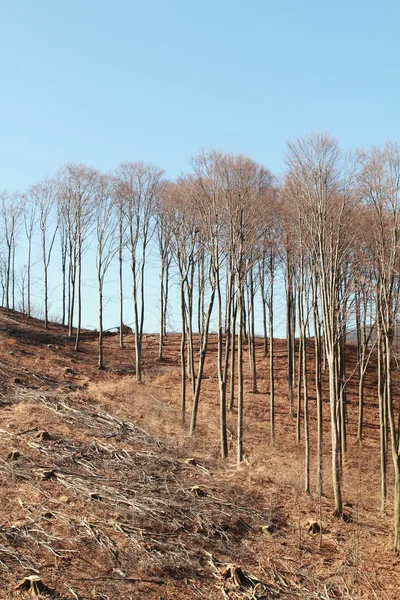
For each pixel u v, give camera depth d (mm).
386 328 18234
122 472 18734
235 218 24641
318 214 19688
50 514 15000
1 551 12875
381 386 21844
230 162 25094
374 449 27125
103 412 26422
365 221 20078
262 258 30609
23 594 11461
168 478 18906
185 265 30781
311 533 16547
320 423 19359
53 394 28109
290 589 13516
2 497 15703
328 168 19953
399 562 15266
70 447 20500
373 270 20938
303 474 22312
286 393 33719
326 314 19156
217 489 18500
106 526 14789
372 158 19266
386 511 19312
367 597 13484
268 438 27406
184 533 15203
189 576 13352
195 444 24594
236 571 13508
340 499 18078
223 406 23859
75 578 12344
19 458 18484
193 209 27672
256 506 17812
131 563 13242
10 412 24391
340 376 26234
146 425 26031
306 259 23422
